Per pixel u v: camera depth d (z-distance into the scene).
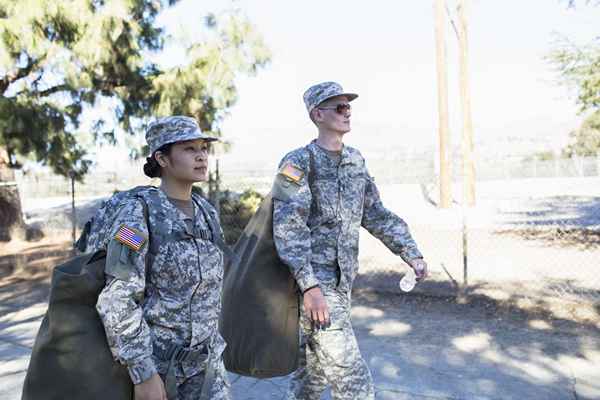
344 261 2.61
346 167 2.69
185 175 1.93
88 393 1.70
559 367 3.74
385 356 4.08
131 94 9.89
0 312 5.66
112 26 8.30
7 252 10.11
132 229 1.73
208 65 8.69
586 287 6.23
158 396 1.68
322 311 2.38
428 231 12.49
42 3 7.64
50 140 9.37
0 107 8.32
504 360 3.92
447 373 3.70
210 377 1.92
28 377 1.75
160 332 1.82
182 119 1.94
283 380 3.62
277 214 2.50
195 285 1.87
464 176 5.72
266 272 2.59
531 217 14.41
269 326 2.57
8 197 11.52
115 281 1.67
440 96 17.34
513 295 5.86
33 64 8.91
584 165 23.44
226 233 8.70
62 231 12.73
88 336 1.73
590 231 11.40
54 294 1.73
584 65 11.06
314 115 2.72
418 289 6.29
